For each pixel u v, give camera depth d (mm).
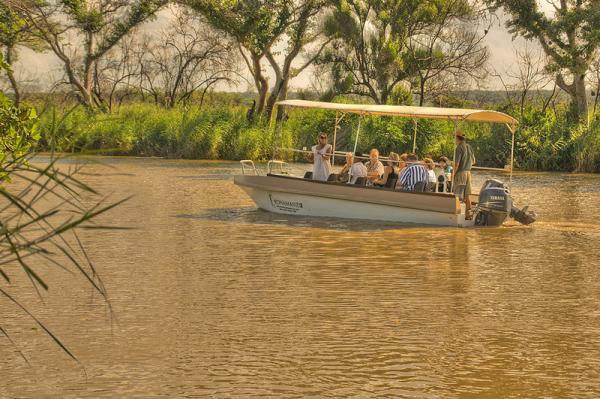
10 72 10391
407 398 10117
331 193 27078
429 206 25625
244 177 28906
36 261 18969
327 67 66000
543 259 20109
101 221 25828
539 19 57406
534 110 57375
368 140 57406
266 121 63344
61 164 47031
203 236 23219
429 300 15523
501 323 13852
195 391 10281
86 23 68562
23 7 19781
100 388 10367
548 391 10430
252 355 11836
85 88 70625
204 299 15375
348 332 13148
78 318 13898
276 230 24500
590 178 45844
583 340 12828
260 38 66250
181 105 78562
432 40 64750
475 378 10914
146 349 12078
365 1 64750
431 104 67250
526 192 37156
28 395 10078
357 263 19281
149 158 59344
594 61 56688
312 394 10227
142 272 17938
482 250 21359
